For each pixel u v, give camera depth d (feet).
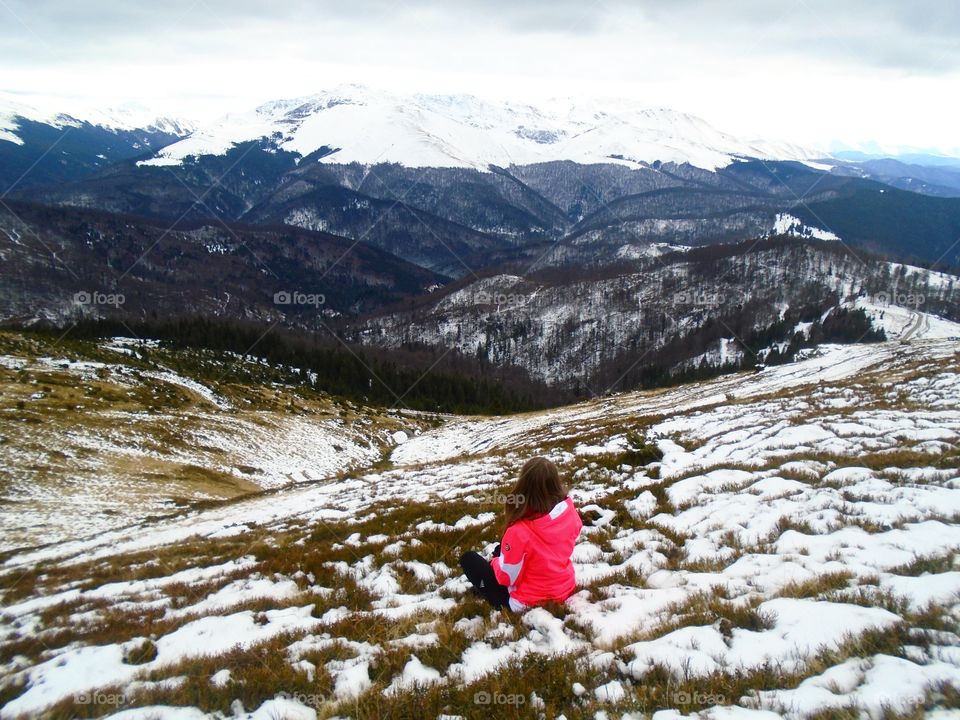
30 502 92.73
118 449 124.98
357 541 38.22
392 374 394.52
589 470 52.60
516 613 20.03
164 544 58.08
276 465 152.97
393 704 14.52
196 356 285.23
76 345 213.05
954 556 19.02
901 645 13.98
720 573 21.76
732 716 12.01
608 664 15.38
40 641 24.95
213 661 18.78
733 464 41.86
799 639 15.06
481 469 75.31
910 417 51.75
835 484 31.68
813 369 181.98
